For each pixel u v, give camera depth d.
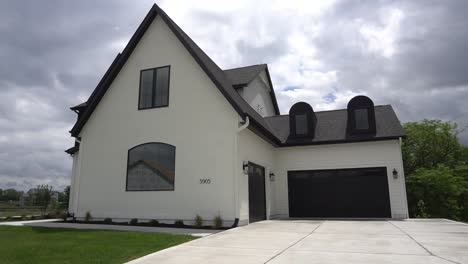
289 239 8.88
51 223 13.76
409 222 13.98
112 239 8.76
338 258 6.31
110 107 15.35
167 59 14.73
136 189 14.07
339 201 17.42
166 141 13.98
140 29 15.01
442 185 22.67
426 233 10.00
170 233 10.12
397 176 16.47
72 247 7.62
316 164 17.95
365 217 16.81
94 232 10.21
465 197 25.94
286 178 18.33
